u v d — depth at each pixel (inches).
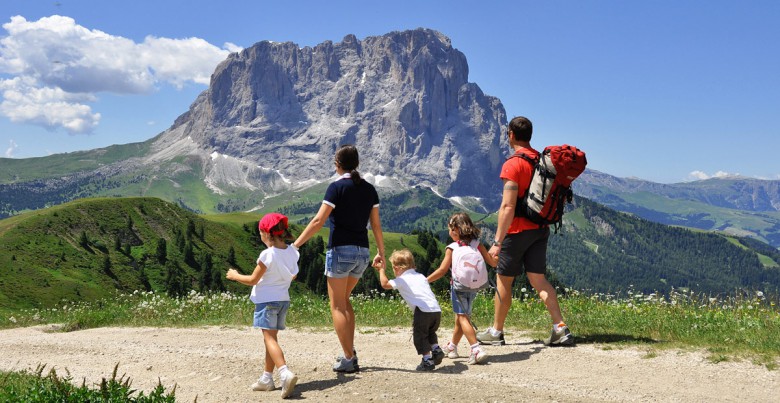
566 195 306.0
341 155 277.1
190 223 5374.0
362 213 277.1
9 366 324.5
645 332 319.6
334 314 277.0
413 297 281.0
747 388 250.8
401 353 318.7
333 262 274.5
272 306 260.4
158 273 4611.2
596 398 244.5
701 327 321.4
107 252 4635.8
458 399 242.1
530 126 309.3
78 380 287.7
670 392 249.0
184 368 297.6
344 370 277.1
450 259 297.0
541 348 303.6
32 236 4407.0
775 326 315.3
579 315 374.9
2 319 569.9
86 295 3843.5
